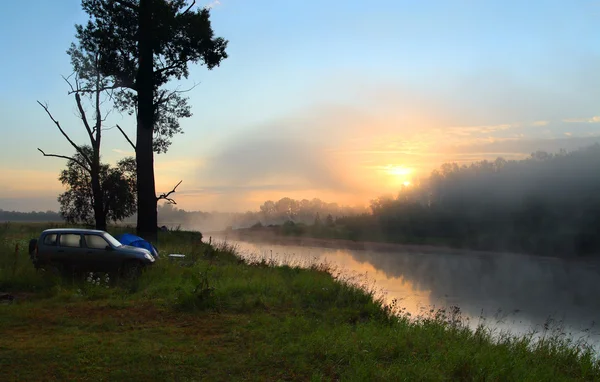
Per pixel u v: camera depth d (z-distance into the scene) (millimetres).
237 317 10203
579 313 16031
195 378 6410
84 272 14922
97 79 31859
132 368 6609
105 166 38844
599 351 10695
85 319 9508
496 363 7371
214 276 15555
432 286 21891
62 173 38688
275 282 14477
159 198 29516
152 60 29453
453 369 6988
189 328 9094
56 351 7219
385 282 22844
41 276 13758
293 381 6496
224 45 31188
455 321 11523
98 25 30000
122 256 15195
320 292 13484
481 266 32938
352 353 7586
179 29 29078
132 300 11672
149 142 29281
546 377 7207
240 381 6367
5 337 8062
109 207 38781
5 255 17172
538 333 12656
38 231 32469
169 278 14414
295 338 8508
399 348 7977
